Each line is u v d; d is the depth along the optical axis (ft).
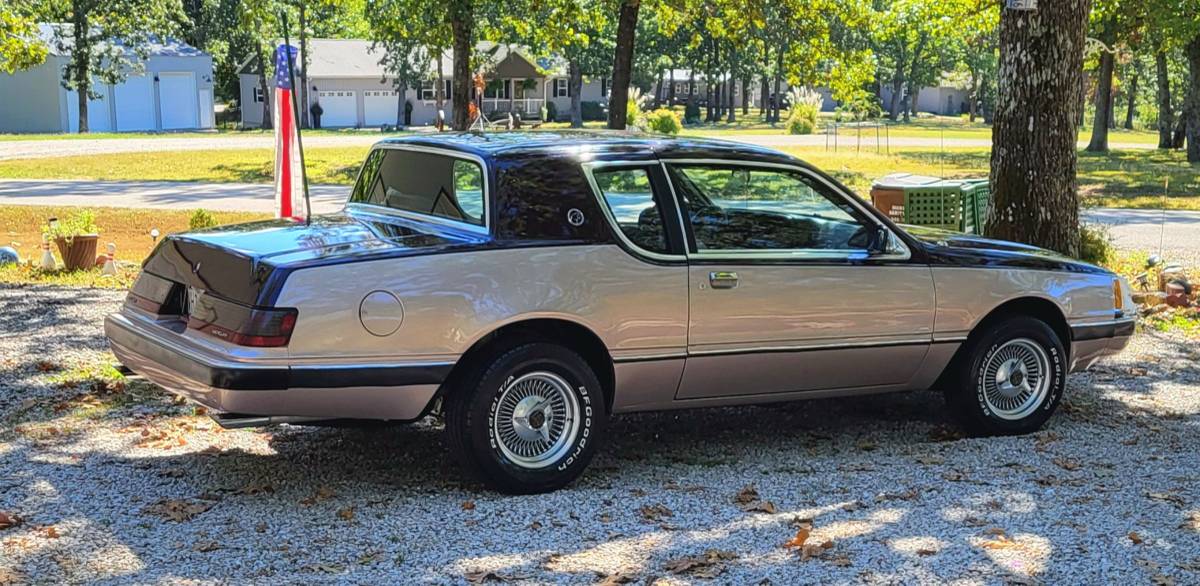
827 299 20.79
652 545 16.65
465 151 19.34
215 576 15.16
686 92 358.64
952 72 368.68
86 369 27.12
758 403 21.18
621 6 83.15
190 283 18.45
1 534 16.58
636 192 19.51
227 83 277.64
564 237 18.81
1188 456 21.89
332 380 17.26
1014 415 23.13
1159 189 94.48
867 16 84.53
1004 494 19.31
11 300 36.29
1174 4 115.55
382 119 252.83
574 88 263.90
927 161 126.00
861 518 18.01
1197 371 29.66
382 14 107.24
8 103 200.54
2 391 25.04
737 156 20.34
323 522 17.39
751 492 19.10
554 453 19.01
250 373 16.84
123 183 93.15
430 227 19.57
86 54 195.42
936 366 22.35
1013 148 35.14
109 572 15.23
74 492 18.57
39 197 79.51
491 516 17.78
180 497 18.42
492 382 18.22
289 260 17.34
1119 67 235.81
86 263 45.21
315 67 244.01
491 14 137.69
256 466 20.22
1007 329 22.66
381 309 17.43
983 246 23.18
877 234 21.43
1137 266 48.91
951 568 15.90
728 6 86.07
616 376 19.44
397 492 18.94
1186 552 16.72
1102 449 22.29
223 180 97.19
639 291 19.22
